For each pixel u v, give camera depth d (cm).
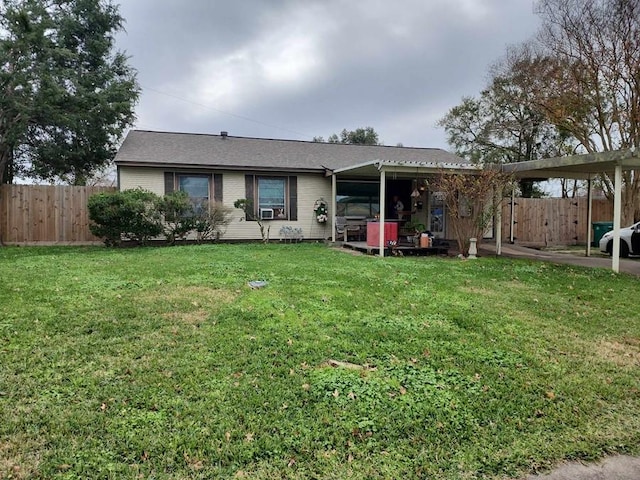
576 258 1105
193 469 207
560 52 1459
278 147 1560
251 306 488
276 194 1386
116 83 1445
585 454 230
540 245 1507
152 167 1248
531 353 367
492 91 2142
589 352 373
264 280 649
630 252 1106
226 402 269
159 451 219
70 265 772
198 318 441
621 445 239
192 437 231
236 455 218
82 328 399
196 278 653
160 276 666
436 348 370
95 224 1181
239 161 1336
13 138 1223
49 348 349
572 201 1594
